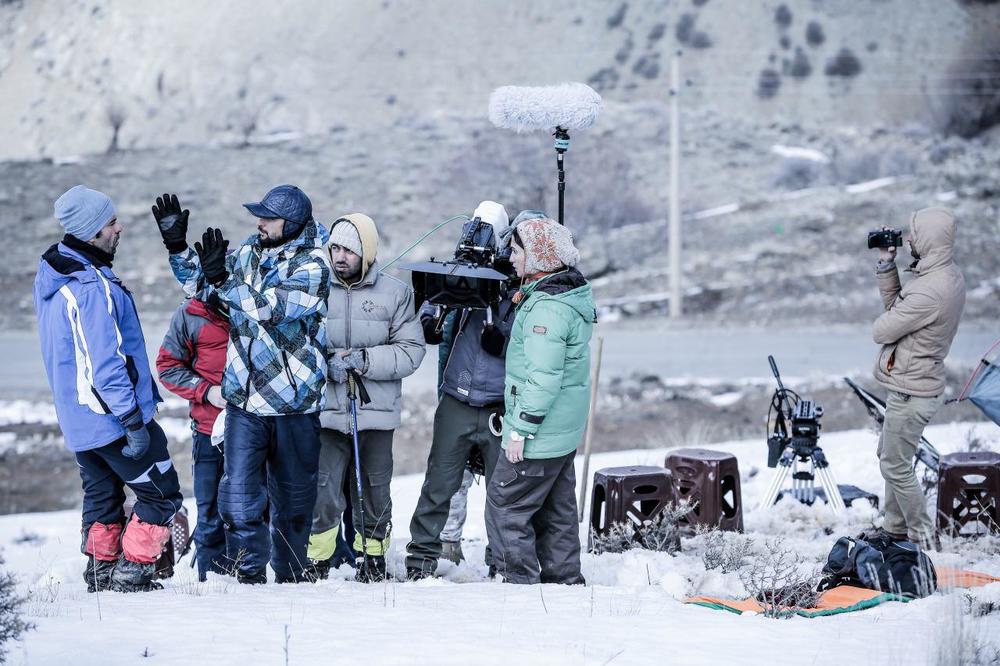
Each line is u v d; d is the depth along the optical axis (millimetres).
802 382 98438
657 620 20969
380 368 27062
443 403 27906
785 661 18094
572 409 25609
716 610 22469
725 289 170625
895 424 30891
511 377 25578
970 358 103500
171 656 17859
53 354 23266
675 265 156250
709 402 92188
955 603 20578
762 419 84500
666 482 33312
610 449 75250
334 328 27281
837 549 25844
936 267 30281
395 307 27609
